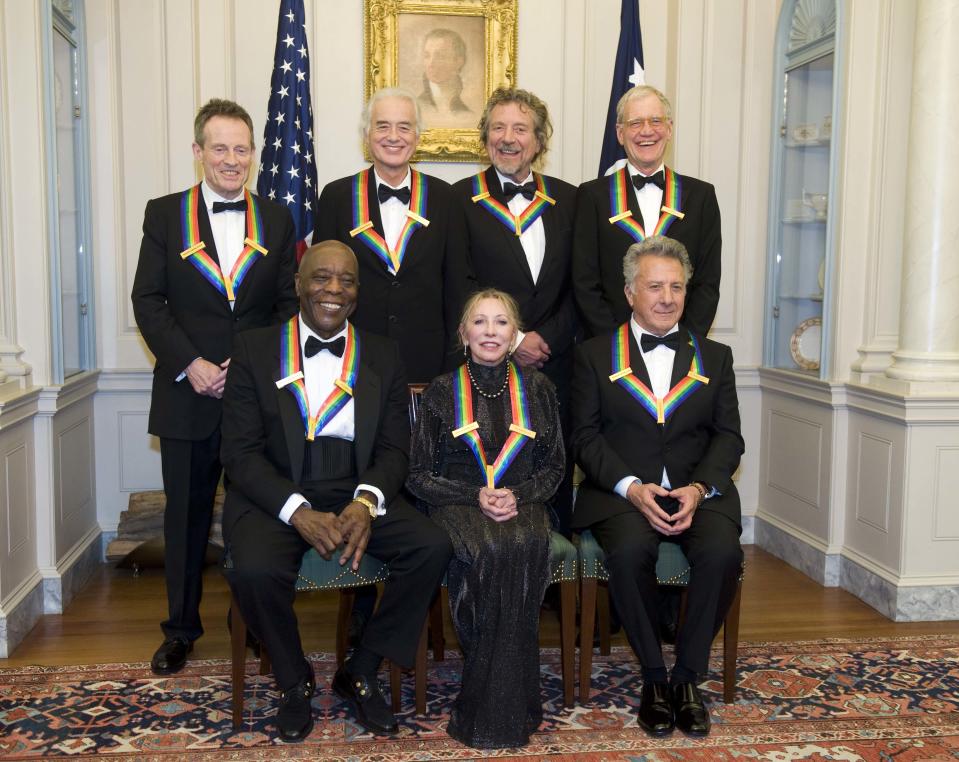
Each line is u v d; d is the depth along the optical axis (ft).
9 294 11.68
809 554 14.06
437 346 11.16
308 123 13.61
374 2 14.94
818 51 13.85
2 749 8.60
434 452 9.73
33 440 12.02
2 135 11.43
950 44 11.85
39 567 12.25
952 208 12.00
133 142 14.53
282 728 8.85
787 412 14.85
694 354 10.18
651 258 9.92
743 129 15.40
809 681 10.19
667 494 9.55
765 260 15.42
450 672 10.56
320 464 9.45
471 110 15.38
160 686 10.00
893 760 8.49
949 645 11.27
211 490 10.59
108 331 14.66
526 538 8.90
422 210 11.04
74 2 13.67
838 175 13.15
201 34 14.75
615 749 8.70
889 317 13.10
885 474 12.48
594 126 15.71
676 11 15.29
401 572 9.00
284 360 9.46
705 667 9.11
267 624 8.71
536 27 15.53
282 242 10.57
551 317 11.51
